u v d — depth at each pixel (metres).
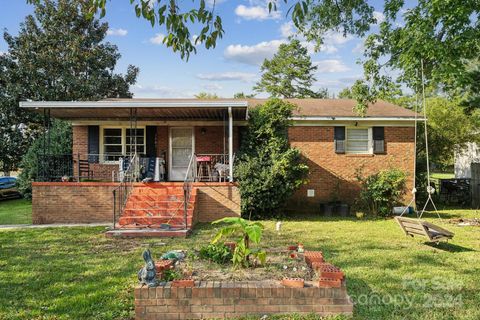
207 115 14.46
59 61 25.22
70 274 6.29
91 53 27.11
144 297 4.39
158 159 14.33
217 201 12.45
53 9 26.00
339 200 15.01
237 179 12.73
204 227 11.19
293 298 4.41
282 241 9.01
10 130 24.22
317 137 15.50
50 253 7.86
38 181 13.40
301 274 4.94
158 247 8.38
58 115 14.54
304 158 13.95
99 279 6.00
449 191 18.41
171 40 4.70
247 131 13.90
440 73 10.94
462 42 10.56
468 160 24.88
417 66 11.60
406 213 14.77
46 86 25.08
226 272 5.05
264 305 4.40
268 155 13.03
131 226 10.36
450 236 8.34
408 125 15.58
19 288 5.61
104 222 12.19
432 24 10.52
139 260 7.20
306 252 5.85
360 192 14.62
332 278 4.49
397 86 13.83
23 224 12.12
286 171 12.64
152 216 10.94
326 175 15.46
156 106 11.86
